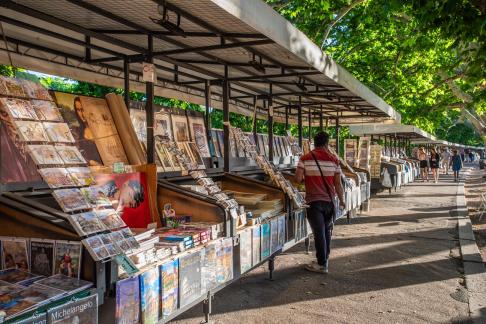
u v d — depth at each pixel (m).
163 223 4.11
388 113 10.43
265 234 5.01
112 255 2.61
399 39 15.48
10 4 3.27
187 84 7.57
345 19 15.02
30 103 2.87
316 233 6.09
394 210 12.79
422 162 27.28
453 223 10.49
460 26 5.77
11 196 2.82
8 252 2.77
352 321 4.46
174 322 4.35
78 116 3.86
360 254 7.25
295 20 14.69
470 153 74.88
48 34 4.20
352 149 15.02
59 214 2.68
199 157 5.57
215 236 4.01
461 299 5.14
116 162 3.99
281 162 9.01
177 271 3.31
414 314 4.66
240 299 5.06
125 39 4.64
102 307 2.62
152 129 4.45
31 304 2.18
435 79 20.53
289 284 5.62
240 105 10.97
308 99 9.62
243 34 3.95
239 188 5.93
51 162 2.76
